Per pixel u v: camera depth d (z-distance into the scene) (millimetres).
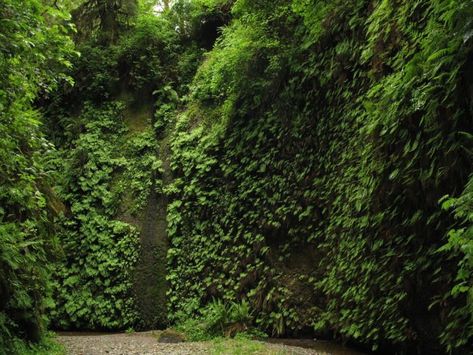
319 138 9430
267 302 9531
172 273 11672
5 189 6113
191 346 8062
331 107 9211
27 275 7047
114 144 14242
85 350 7832
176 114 14359
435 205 5430
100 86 14992
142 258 12320
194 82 14359
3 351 5832
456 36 4492
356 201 7488
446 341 5277
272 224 9930
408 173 5840
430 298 5523
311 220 9344
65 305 11766
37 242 6852
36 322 7234
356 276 7461
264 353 7098
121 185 13375
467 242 3910
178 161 12836
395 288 6348
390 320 6504
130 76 15250
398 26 6645
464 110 4820
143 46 15367
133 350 7836
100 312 11719
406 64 5691
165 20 16156
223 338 8977
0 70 5516
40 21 6117
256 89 10883
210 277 10922
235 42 10953
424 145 5520
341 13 8875
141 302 11828
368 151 6887
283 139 10242
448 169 5062
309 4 9320
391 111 5977
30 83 6543
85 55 15250
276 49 10398
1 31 5277
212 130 12219
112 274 12188
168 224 12227
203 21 15633
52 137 14375
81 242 12477
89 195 13141
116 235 12609
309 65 9773
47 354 6812
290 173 9906
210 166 11828
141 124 14664
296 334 9078
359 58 8352
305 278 9297
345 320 7719
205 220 11641
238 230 10695
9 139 6203
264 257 10094
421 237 5809
